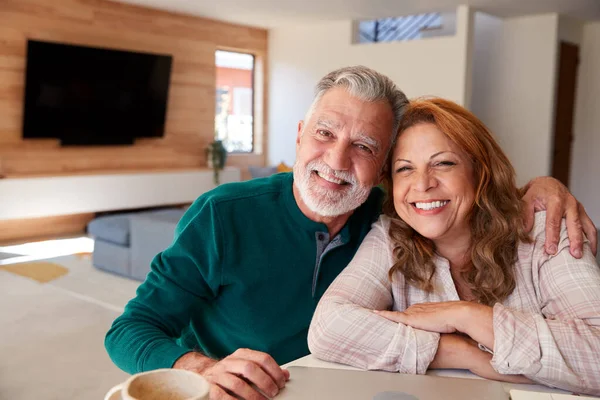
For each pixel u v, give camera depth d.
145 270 4.40
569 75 7.59
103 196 6.30
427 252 1.30
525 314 1.06
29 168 6.07
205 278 1.33
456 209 1.24
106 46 6.60
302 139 1.35
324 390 0.92
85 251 5.52
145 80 6.81
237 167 8.59
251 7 7.04
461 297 1.35
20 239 6.00
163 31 7.21
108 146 6.78
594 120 7.77
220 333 1.40
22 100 5.94
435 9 7.07
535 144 7.41
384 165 1.36
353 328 1.10
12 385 2.63
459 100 6.97
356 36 7.97
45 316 3.62
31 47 5.77
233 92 8.70
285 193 1.39
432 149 1.24
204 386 0.59
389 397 0.88
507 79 7.61
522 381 1.02
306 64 8.45
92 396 2.55
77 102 6.24
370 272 1.30
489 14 7.27
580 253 1.20
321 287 1.39
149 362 1.12
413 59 7.35
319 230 1.36
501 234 1.26
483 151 1.26
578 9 6.88
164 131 7.20
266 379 0.90
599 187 7.78
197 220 1.32
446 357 1.05
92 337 3.29
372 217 1.49
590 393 0.99
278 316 1.36
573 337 1.01
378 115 1.28
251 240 1.33
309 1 6.66
